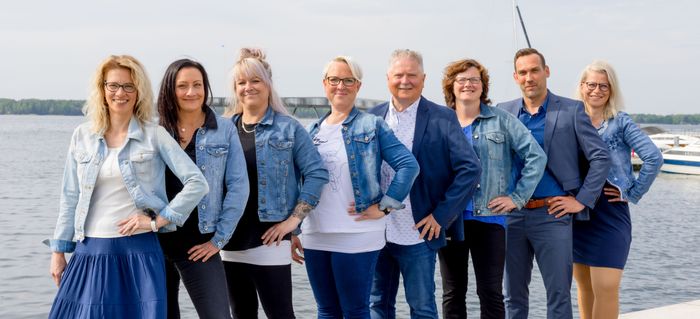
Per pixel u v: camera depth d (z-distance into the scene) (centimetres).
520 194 413
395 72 402
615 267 448
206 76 354
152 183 330
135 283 322
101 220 324
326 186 378
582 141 427
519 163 439
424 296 402
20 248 1678
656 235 2162
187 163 330
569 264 430
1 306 1120
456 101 441
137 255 323
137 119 332
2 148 6819
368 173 371
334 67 377
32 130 13288
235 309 377
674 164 4662
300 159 369
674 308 539
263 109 372
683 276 1480
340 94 379
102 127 329
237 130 368
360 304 376
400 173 369
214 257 346
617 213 449
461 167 392
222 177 348
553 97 442
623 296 1288
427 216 396
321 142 384
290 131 367
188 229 344
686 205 3161
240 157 351
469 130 430
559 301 429
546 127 435
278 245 362
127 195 327
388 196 367
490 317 419
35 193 2969
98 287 318
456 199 389
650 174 438
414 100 410
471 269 1285
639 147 442
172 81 346
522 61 439
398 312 974
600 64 454
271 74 389
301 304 1059
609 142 454
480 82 427
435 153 399
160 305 321
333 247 375
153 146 330
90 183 325
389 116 418
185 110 348
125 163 326
